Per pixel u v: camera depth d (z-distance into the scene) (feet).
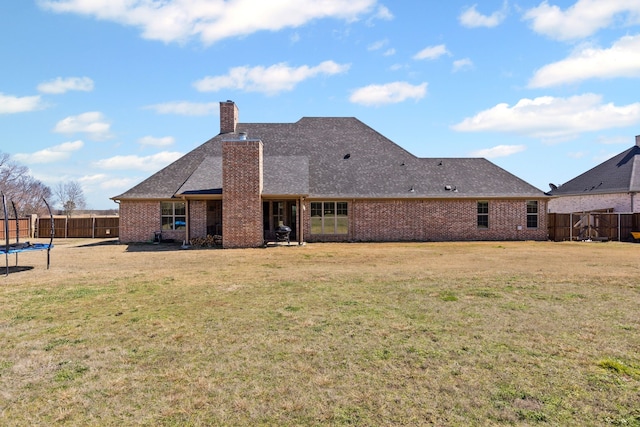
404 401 13.80
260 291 31.17
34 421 12.73
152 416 12.98
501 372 16.05
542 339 19.81
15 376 16.01
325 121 99.81
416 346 18.97
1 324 22.89
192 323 22.82
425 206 82.02
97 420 12.78
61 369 16.65
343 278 36.52
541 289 31.32
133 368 16.71
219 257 54.29
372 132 98.48
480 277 36.73
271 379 15.57
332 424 12.42
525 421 12.51
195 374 16.07
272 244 72.08
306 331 21.22
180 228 79.71
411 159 92.99
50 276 38.63
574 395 14.15
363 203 81.25
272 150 91.25
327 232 81.05
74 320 23.61
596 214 86.94
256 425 12.42
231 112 94.79
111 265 46.73
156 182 81.82
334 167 87.76
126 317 24.17
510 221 83.82
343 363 17.04
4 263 48.96
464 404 13.56
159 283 34.76
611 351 18.19
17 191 165.58
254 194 67.92
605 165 120.06
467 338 20.02
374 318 23.49
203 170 79.30
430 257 53.36
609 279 35.47
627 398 13.89
